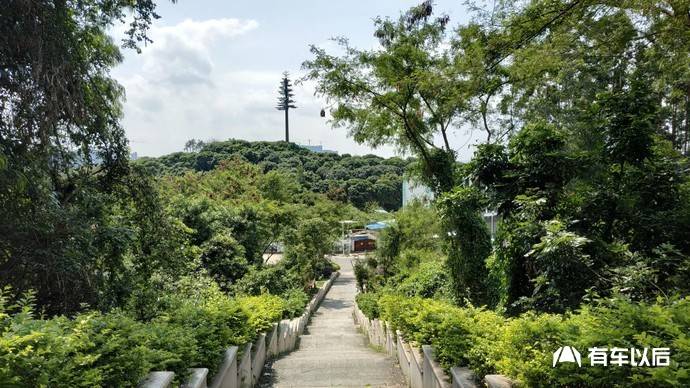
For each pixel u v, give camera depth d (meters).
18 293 5.39
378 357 9.07
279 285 14.94
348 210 44.94
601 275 4.73
